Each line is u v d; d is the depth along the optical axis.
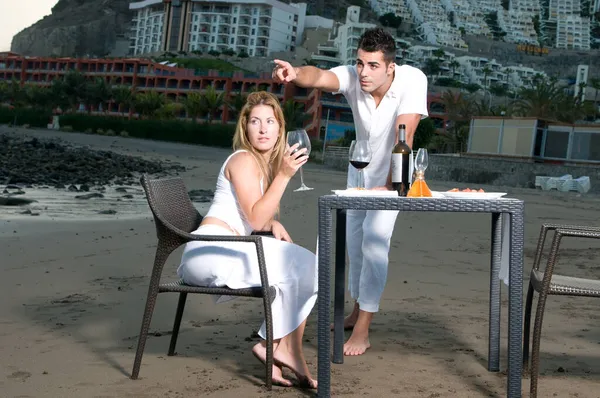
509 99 143.62
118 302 4.56
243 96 92.12
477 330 3.99
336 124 89.38
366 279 3.56
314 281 2.97
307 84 3.61
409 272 5.97
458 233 9.33
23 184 15.74
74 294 4.80
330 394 2.78
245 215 3.11
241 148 3.11
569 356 3.46
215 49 193.75
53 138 51.75
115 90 98.62
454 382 3.02
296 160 2.94
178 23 199.50
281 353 2.95
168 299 4.68
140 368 3.12
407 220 10.65
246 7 192.25
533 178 28.09
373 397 2.79
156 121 73.56
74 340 3.62
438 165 30.70
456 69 195.50
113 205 12.41
